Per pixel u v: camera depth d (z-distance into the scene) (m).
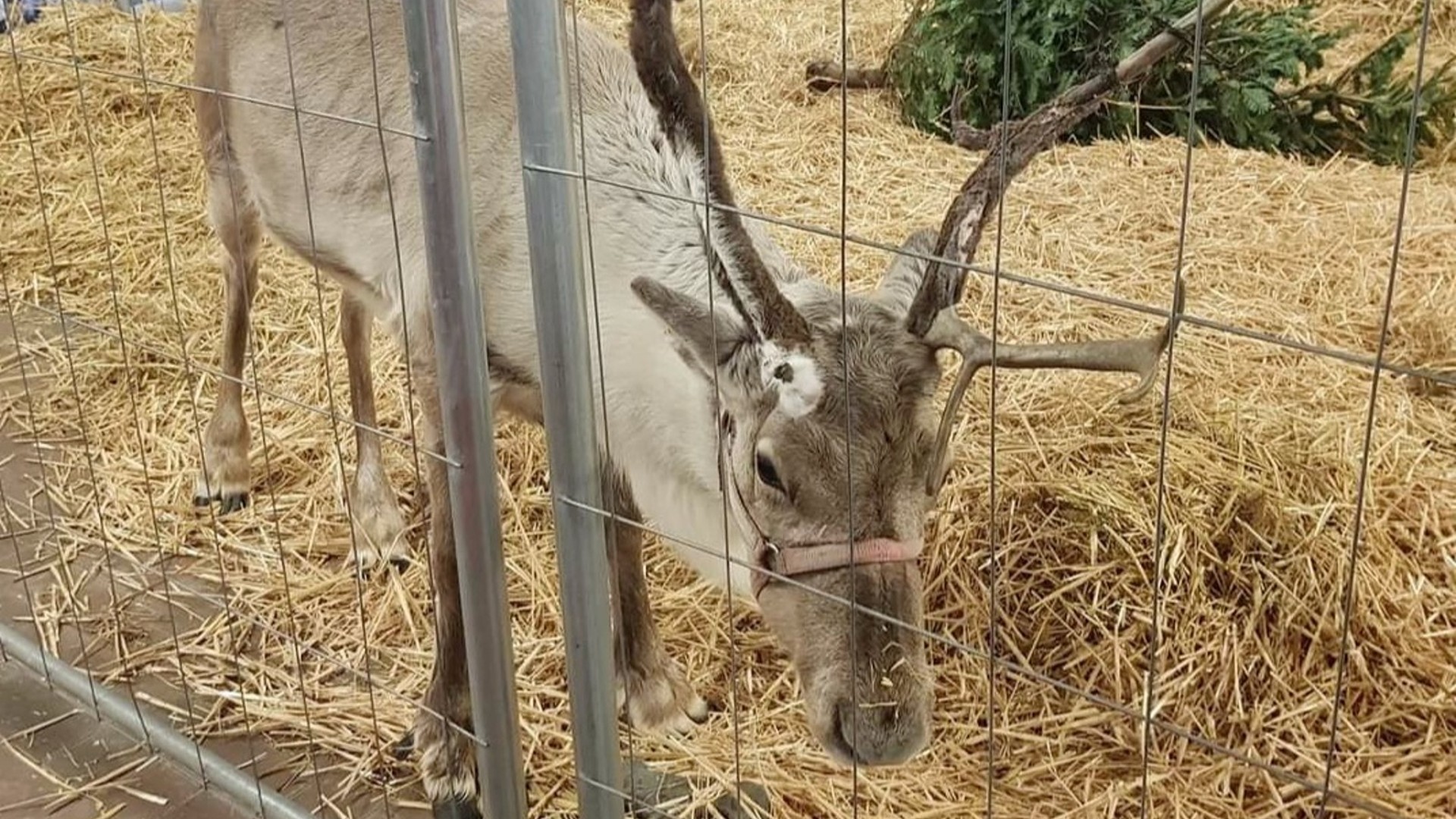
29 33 7.29
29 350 5.36
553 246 2.21
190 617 3.99
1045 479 3.88
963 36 6.92
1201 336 4.87
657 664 3.49
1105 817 3.15
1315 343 4.96
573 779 3.33
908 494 2.72
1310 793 3.18
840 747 2.68
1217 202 6.03
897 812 3.17
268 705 3.62
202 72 4.11
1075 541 3.71
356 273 3.72
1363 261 5.52
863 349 2.75
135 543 4.32
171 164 6.59
